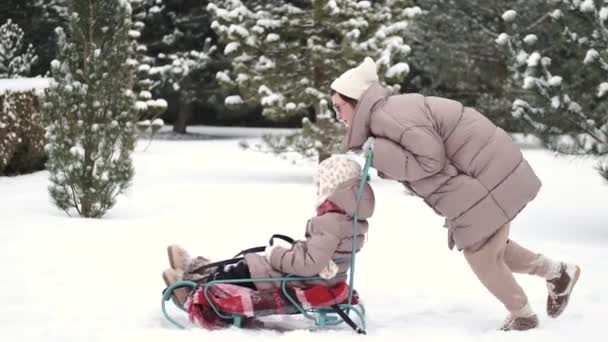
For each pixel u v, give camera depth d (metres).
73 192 9.33
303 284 4.65
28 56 21.38
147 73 26.36
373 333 4.58
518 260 4.85
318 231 4.58
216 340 4.30
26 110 13.95
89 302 5.24
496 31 21.25
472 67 21.81
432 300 5.54
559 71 8.60
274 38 13.93
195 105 33.81
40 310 4.99
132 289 5.65
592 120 8.38
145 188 12.34
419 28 22.12
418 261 6.93
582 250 7.68
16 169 14.19
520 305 4.66
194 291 4.66
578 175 15.87
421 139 4.40
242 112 32.66
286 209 10.17
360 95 4.62
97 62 9.38
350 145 4.70
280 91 14.35
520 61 8.65
